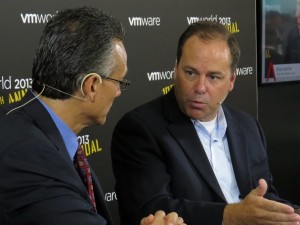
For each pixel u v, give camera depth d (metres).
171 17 2.47
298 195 3.56
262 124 3.33
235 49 1.62
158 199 1.51
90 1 2.19
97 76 1.14
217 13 2.66
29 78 2.04
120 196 1.62
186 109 1.63
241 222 1.39
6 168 1.04
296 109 3.52
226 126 1.75
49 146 1.09
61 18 1.14
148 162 1.58
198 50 1.56
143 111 1.67
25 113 1.15
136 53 2.36
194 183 1.59
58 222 1.01
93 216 1.06
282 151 3.47
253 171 1.77
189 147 1.62
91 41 1.12
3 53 1.96
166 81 2.48
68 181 1.07
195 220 1.46
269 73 3.18
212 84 1.59
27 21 2.02
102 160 2.30
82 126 1.22
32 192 1.03
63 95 1.15
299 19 3.30
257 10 3.06
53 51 1.12
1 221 1.04
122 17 2.30
